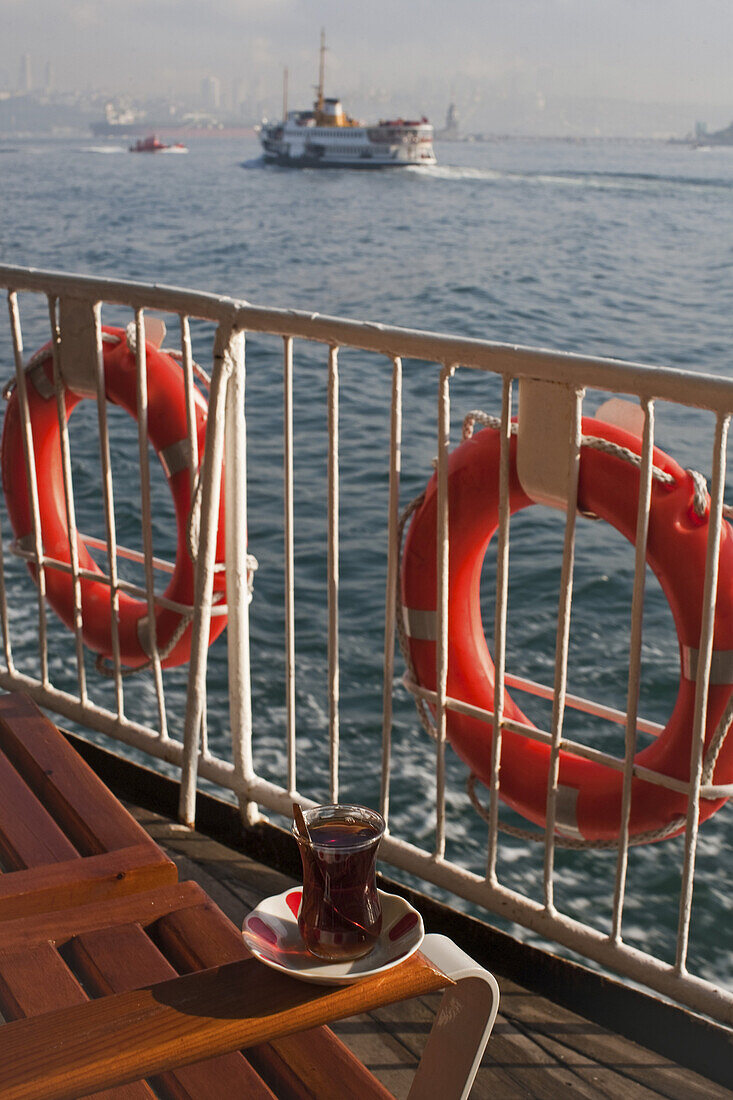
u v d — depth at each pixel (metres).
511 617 5.95
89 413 9.97
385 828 0.99
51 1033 0.89
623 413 1.78
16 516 2.59
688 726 1.73
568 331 16.91
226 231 33.66
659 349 15.46
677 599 1.69
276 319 1.93
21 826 1.45
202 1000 0.92
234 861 2.18
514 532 7.25
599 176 77.00
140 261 25.61
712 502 1.54
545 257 26.97
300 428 9.83
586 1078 1.65
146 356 2.31
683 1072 1.68
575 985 1.82
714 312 18.61
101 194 52.34
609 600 6.16
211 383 2.04
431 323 17.66
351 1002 0.93
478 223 38.16
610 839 1.87
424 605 1.97
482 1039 1.03
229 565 2.15
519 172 83.00
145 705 4.88
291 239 31.28
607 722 4.80
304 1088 1.04
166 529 7.43
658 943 3.44
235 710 2.22
